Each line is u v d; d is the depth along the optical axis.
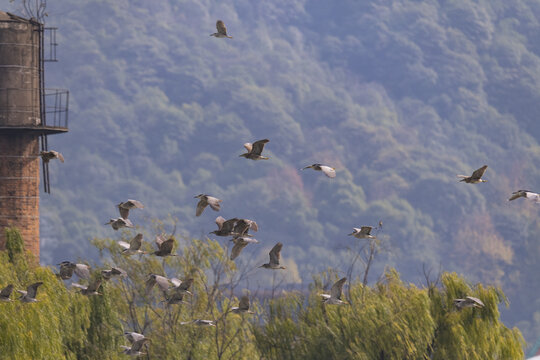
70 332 32.28
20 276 33.53
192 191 167.12
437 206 157.25
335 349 31.30
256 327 33.28
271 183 164.88
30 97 45.19
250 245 151.88
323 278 33.91
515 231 145.62
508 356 31.50
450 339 31.19
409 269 143.88
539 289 136.12
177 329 34.00
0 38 44.75
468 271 144.62
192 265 36.09
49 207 157.62
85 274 23.91
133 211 160.00
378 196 162.12
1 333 28.25
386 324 31.11
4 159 44.69
